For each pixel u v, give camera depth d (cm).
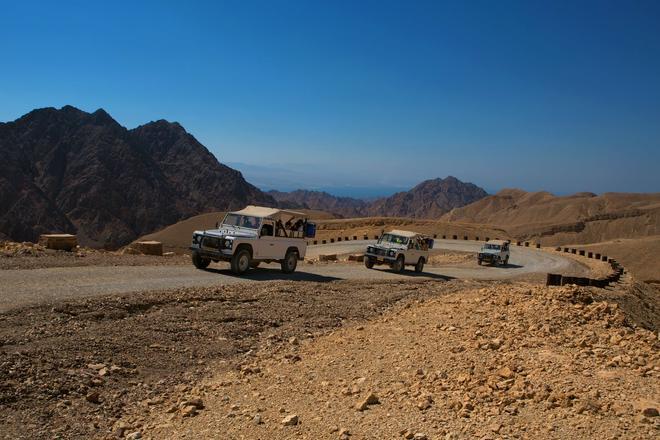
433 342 1009
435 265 3681
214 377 864
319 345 1069
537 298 1318
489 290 1661
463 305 1389
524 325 1085
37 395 704
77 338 918
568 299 1296
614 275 2944
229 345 1029
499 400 656
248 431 630
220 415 689
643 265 9762
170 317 1147
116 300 1195
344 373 856
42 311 1052
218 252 1939
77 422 663
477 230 10838
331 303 1496
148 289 1402
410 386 758
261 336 1117
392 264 2702
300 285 1752
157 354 927
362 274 2391
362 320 1345
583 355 848
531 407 630
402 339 1057
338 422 639
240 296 1445
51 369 778
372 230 9581
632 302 2311
